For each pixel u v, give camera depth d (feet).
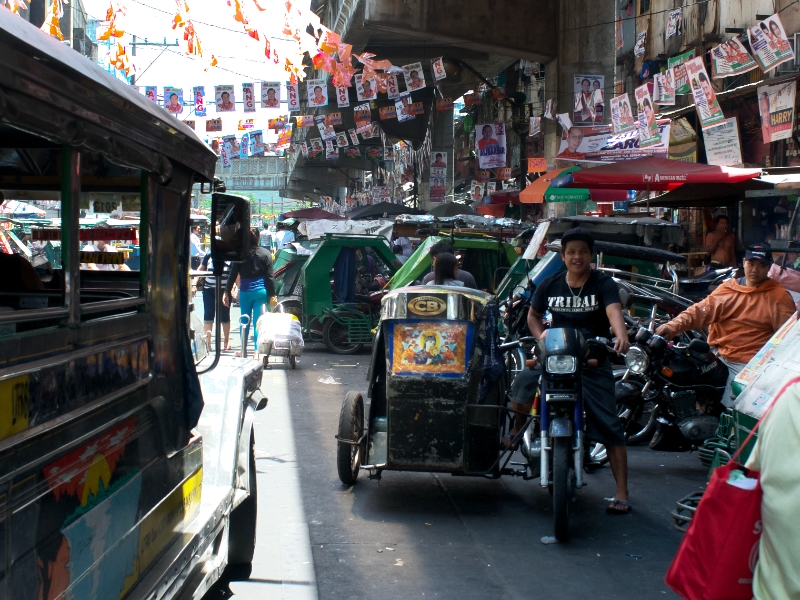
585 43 63.57
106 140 7.91
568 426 16.03
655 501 19.03
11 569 6.39
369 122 87.81
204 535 11.10
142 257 9.52
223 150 91.91
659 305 25.63
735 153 47.11
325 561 14.97
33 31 7.27
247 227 11.86
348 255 45.24
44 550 6.94
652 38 71.56
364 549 15.60
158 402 9.89
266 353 37.78
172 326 10.52
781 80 42.09
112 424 8.43
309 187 221.05
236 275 39.09
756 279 20.35
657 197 39.99
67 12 66.90
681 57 51.01
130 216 12.85
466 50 90.63
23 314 6.53
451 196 111.24
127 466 8.91
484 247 43.09
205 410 13.69
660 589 13.92
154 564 9.75
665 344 20.97
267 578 14.19
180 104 65.31
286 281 50.39
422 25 66.18
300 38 39.88
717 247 42.93
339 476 19.35
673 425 22.62
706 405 22.63
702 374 22.47
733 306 20.63
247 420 14.12
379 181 178.60
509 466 20.95
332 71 41.01
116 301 8.63
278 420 26.84
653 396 22.72
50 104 6.86
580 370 16.47
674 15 60.59
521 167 88.28
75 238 7.63
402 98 76.95
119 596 8.65
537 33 67.26
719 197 38.75
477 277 45.24
